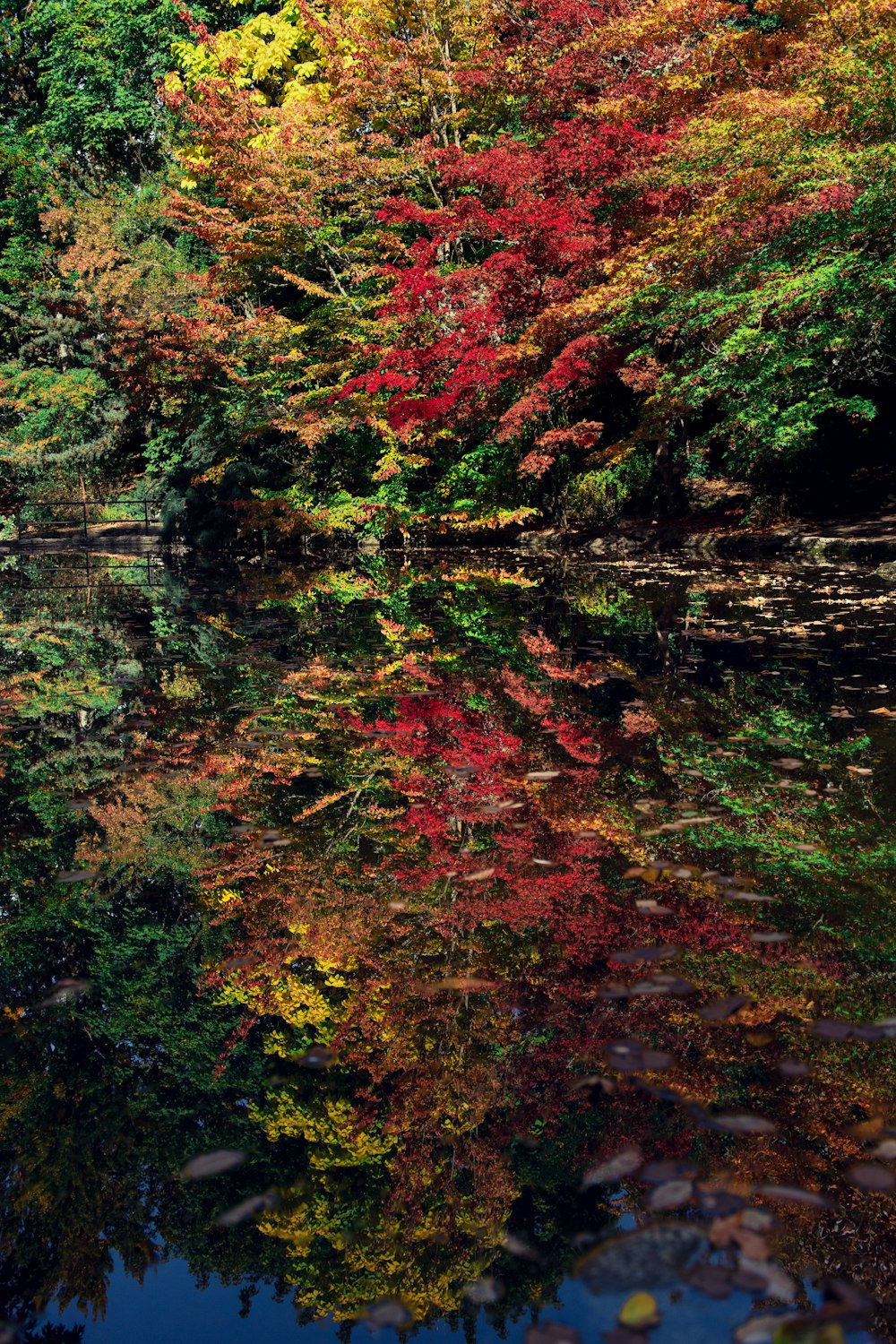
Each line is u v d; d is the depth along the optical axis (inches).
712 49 553.3
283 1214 68.6
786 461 550.0
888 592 367.9
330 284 782.5
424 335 629.6
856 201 434.3
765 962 100.1
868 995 93.4
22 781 176.2
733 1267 58.9
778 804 147.6
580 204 554.3
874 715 197.6
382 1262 63.6
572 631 315.9
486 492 648.4
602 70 594.2
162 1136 77.6
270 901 122.2
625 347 568.1
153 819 154.2
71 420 938.7
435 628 335.0
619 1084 80.9
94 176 1074.1
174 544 736.3
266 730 205.5
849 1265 59.7
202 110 639.8
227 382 733.9
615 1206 66.9
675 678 238.2
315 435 628.1
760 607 350.3
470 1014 93.7
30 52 1147.9
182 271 872.3
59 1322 59.5
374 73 649.6
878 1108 76.5
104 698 246.2
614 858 128.8
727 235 476.7
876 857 127.1
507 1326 55.7
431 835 140.8
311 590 466.9
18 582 552.7
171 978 104.4
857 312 439.2
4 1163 76.1
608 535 591.2
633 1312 55.3
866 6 429.4
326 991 100.3
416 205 609.6
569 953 103.7
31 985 104.0
